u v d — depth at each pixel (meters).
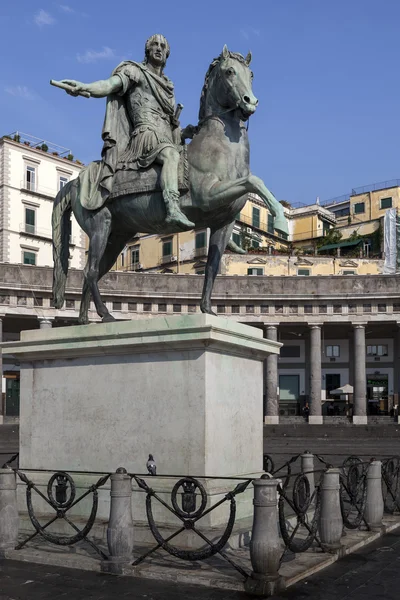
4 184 68.31
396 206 80.12
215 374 9.34
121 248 11.64
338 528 9.21
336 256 67.75
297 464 22.03
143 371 9.66
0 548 8.96
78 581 7.75
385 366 58.91
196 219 10.31
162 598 7.12
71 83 10.17
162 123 10.79
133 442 9.62
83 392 10.19
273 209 9.12
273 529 7.52
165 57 11.13
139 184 10.31
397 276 53.06
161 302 53.34
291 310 54.44
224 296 54.19
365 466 12.13
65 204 11.55
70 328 10.22
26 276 48.56
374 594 7.44
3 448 32.44
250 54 10.36
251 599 7.13
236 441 9.75
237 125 10.32
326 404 58.75
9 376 52.56
